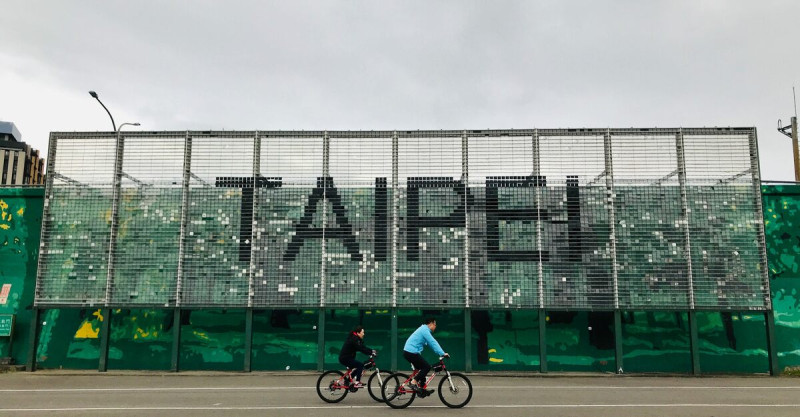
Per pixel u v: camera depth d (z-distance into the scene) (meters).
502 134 18.06
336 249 17.69
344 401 11.66
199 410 10.58
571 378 16.31
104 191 18.17
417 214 17.80
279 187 18.06
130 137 18.41
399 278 17.50
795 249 18.23
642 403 11.64
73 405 11.26
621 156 17.77
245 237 17.83
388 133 18.25
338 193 17.98
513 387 14.19
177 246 17.81
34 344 17.67
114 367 18.11
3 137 105.25
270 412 10.34
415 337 11.12
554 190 17.72
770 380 15.96
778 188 18.39
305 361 18.06
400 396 10.99
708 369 17.73
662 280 17.20
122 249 17.84
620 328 17.22
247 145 18.28
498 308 17.25
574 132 17.94
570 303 17.20
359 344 11.61
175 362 17.39
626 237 17.44
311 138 18.30
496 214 17.70
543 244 17.48
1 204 18.98
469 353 17.23
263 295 17.53
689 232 17.38
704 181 17.58
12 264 18.75
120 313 18.41
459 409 10.73
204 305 17.50
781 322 17.98
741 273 17.16
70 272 17.80
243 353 18.11
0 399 12.12
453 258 17.53
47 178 18.22
